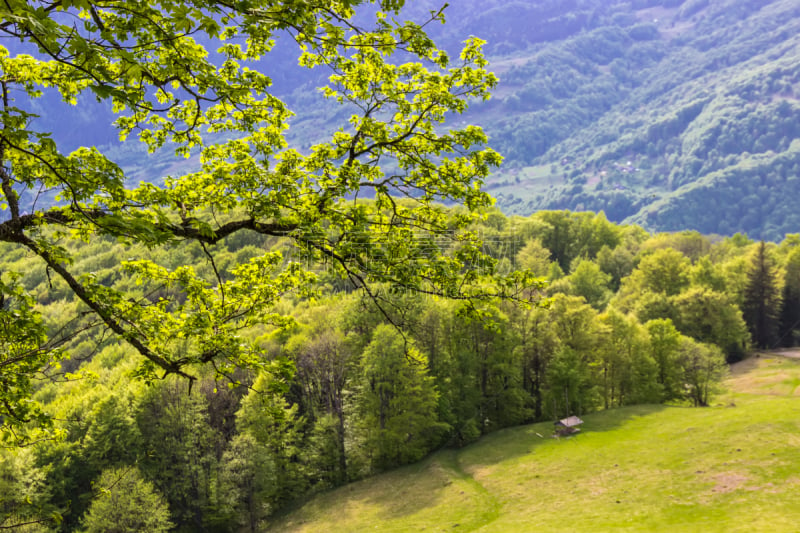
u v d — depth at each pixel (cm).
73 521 5038
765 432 4762
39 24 546
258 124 1228
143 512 4522
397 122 1288
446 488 5069
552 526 3866
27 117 691
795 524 3186
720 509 3631
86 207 884
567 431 5953
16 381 1125
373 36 1015
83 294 983
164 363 1121
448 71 1248
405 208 1310
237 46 1096
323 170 1261
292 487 5744
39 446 4697
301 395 6531
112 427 5312
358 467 5928
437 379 6406
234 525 5425
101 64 703
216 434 5766
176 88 916
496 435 6319
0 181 901
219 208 1196
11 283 1106
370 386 6069
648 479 4397
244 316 1399
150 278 1337
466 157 1276
